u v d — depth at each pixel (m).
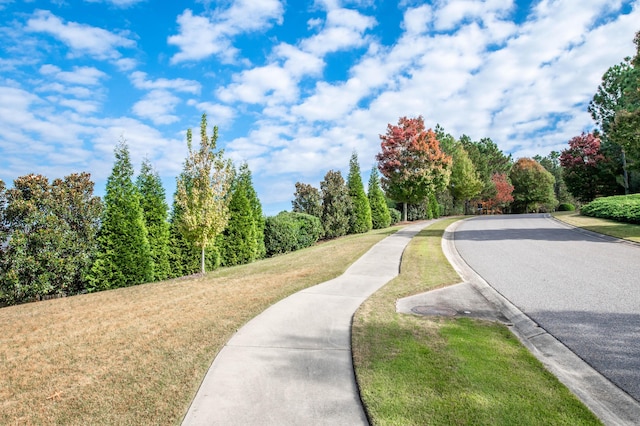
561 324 5.34
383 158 29.83
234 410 3.27
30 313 7.09
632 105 18.80
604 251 11.28
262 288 8.11
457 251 13.16
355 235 21.03
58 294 9.42
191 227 10.22
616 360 4.13
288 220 16.98
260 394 3.53
